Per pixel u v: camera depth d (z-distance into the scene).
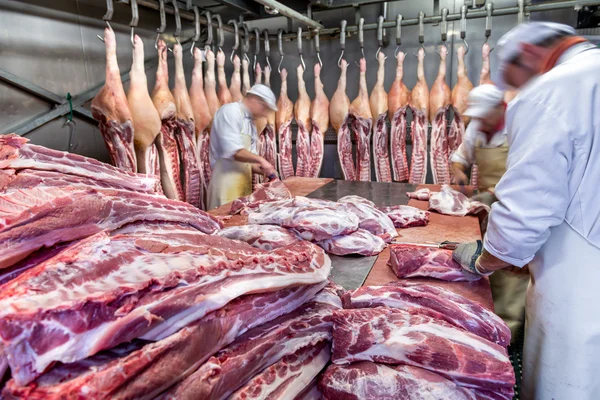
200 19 4.25
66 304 0.80
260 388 1.09
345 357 1.27
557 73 1.45
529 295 1.78
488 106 3.03
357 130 4.91
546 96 1.43
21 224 1.03
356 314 1.36
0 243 1.01
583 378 1.59
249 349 1.10
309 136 5.25
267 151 5.23
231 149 3.89
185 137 3.99
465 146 3.51
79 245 1.00
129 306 0.89
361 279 1.96
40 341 0.78
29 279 0.86
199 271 1.03
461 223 2.86
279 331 1.20
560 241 1.58
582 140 1.42
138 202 1.33
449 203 3.11
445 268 1.90
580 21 4.40
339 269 2.08
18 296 0.80
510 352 2.71
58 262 0.92
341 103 4.87
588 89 1.41
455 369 1.17
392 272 2.04
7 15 3.21
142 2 3.48
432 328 1.29
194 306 0.98
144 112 3.34
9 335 0.75
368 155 4.95
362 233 2.30
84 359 0.87
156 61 4.59
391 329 1.29
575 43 1.53
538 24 1.56
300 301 1.35
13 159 1.21
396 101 4.67
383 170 4.96
